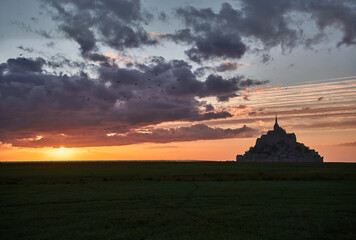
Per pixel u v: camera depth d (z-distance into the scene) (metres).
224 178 52.88
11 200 27.45
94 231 16.47
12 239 15.10
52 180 52.19
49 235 15.70
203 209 22.72
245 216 20.08
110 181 50.16
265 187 37.28
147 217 19.95
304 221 18.58
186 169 91.69
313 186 38.25
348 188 35.72
